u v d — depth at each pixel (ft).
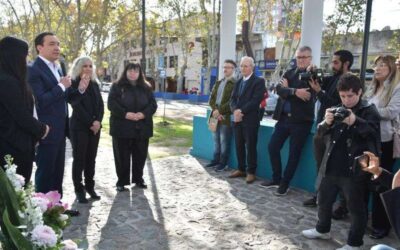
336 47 68.49
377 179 8.08
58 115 12.34
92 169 15.10
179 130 38.01
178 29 100.94
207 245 11.36
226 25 23.94
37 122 9.86
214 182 17.97
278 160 16.84
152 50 116.67
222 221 13.23
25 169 9.97
